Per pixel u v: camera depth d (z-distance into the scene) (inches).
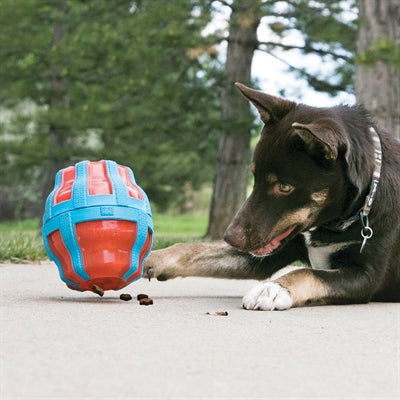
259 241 49.4
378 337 39.1
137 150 178.7
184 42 149.0
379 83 117.7
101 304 46.0
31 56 214.1
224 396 28.0
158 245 89.6
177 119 170.2
